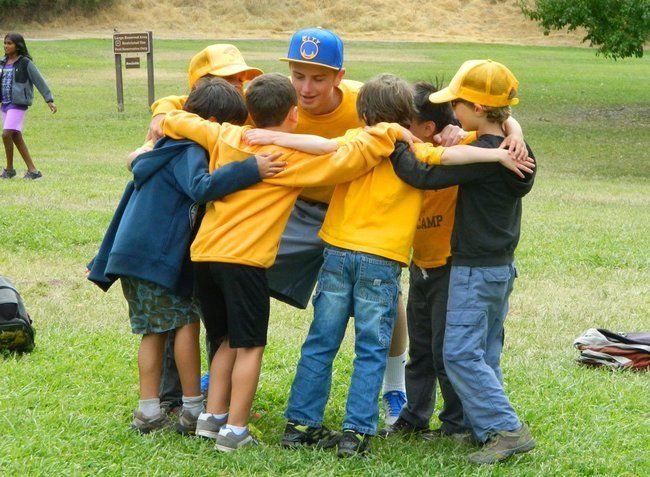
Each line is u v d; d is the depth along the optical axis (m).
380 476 4.23
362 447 4.45
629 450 4.79
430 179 4.32
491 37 58.75
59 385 5.34
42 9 55.19
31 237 9.69
